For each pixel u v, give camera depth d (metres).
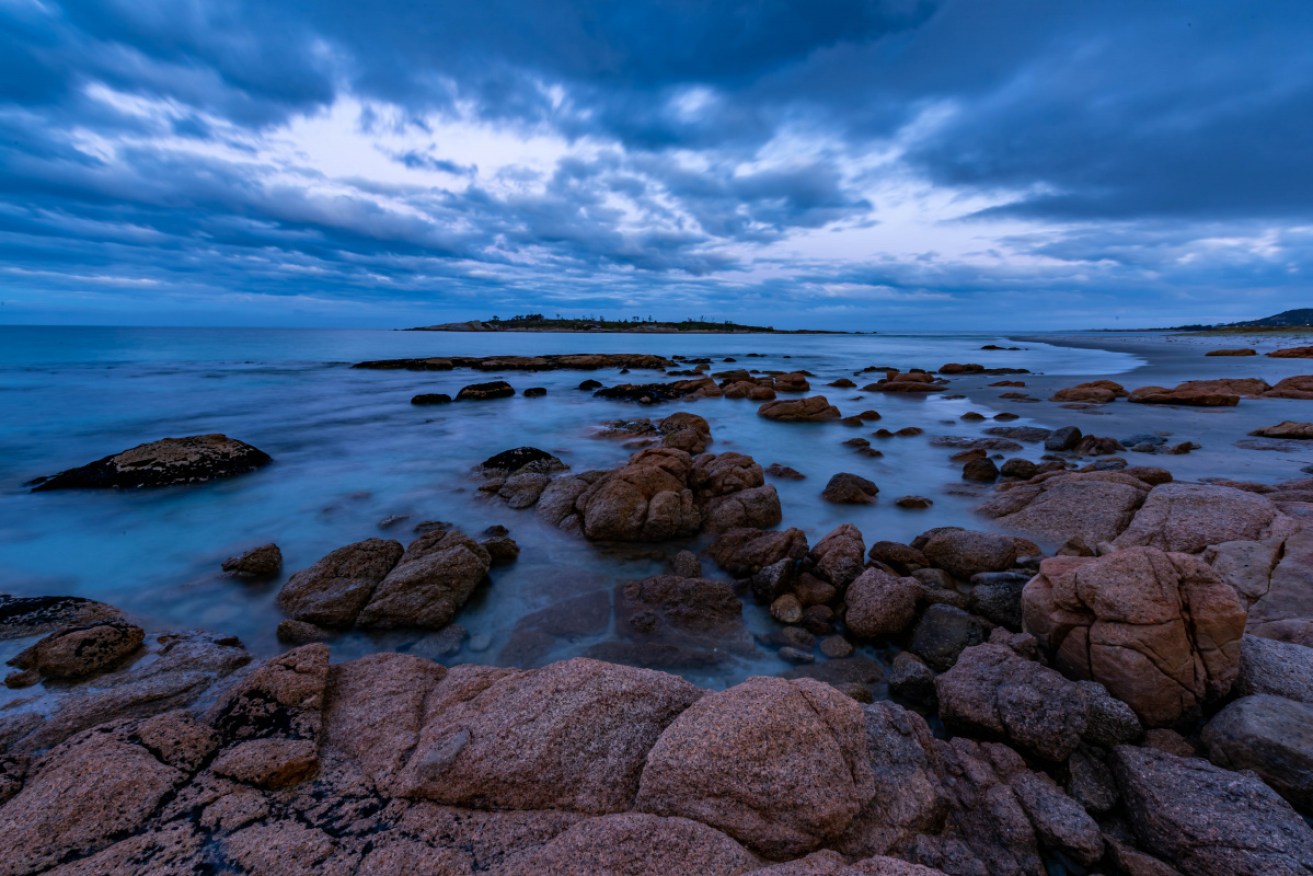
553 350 78.25
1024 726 4.94
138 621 7.66
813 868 3.26
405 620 7.39
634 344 101.19
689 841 3.42
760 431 21.22
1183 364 47.03
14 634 6.89
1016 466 13.55
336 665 5.60
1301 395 25.42
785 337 155.62
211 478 14.21
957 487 13.21
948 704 5.44
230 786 3.96
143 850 3.46
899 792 4.18
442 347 80.31
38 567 9.53
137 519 11.70
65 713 5.24
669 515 10.37
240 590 8.64
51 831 3.52
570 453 17.75
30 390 31.25
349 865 3.44
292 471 15.35
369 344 87.00
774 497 11.13
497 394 31.03
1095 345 84.62
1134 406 24.52
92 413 24.59
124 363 47.84
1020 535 10.09
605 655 6.89
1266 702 4.75
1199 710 5.15
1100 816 4.43
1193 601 5.35
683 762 3.86
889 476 14.58
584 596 8.37
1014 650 6.00
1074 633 5.71
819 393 33.78
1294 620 6.25
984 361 55.84
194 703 5.61
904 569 8.78
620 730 4.38
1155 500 9.41
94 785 3.79
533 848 3.56
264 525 11.42
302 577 8.27
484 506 12.27
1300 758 4.26
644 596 8.15
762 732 3.95
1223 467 14.03
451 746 4.22
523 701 4.59
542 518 11.33
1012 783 4.55
